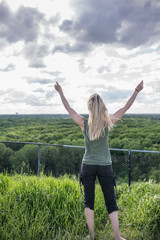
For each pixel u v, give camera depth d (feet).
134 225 7.86
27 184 9.27
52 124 212.23
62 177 12.16
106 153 6.52
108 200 6.50
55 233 7.34
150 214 8.06
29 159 96.02
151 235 7.43
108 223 8.04
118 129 150.92
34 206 8.04
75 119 6.81
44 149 98.78
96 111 6.45
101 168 6.37
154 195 9.09
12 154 100.73
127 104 6.88
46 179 10.93
